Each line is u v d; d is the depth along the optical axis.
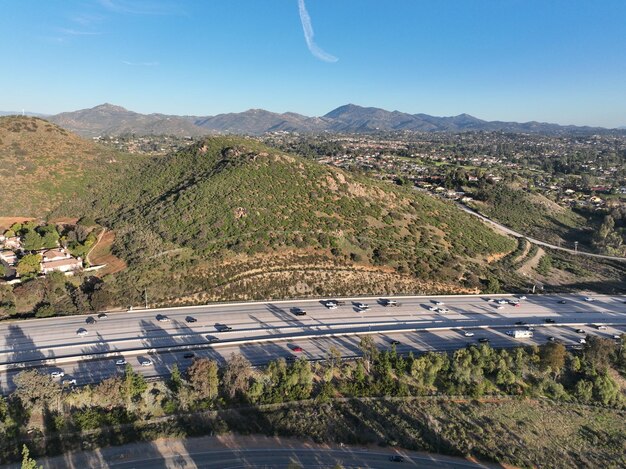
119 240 89.75
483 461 45.91
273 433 47.56
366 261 91.31
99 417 47.22
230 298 77.38
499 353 62.78
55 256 83.94
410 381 56.81
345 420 49.91
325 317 73.44
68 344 61.03
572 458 47.38
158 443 45.66
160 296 75.25
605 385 57.38
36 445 43.94
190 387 51.34
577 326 77.25
